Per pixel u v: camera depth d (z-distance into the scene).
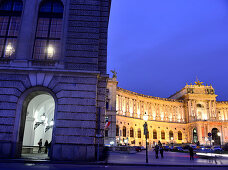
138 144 90.31
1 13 21.56
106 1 23.23
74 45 20.55
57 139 18.14
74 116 18.72
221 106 114.00
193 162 23.61
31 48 20.34
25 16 21.02
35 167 14.31
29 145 27.44
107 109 67.75
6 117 18.27
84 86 19.47
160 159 26.39
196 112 107.62
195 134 103.50
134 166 17.78
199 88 111.44
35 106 28.75
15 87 19.02
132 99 93.88
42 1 21.81
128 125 87.31
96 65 20.16
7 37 20.98
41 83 19.31
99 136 18.45
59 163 17.05
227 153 44.66
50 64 20.03
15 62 19.73
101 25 22.41
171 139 97.81
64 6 21.58
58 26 21.59
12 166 14.39
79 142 18.22
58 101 19.03
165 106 108.50
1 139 17.77
